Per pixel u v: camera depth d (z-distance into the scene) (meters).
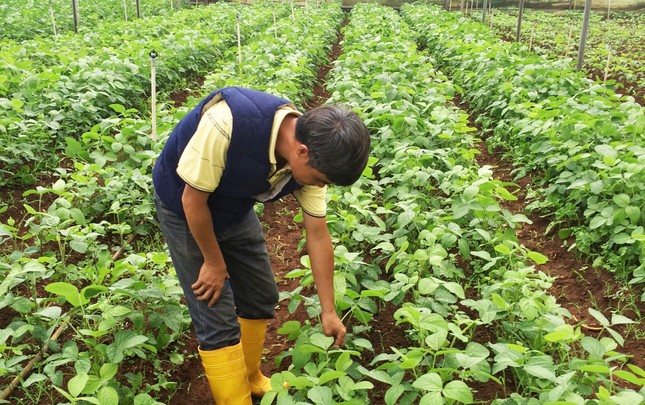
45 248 4.91
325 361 3.13
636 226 4.64
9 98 7.48
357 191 4.90
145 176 5.29
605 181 5.06
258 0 26.55
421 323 3.17
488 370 3.00
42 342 3.70
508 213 4.70
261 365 3.79
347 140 2.21
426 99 7.77
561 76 8.42
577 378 3.08
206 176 2.44
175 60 10.61
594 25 20.22
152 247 5.09
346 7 28.52
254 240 3.04
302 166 2.36
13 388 3.41
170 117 6.77
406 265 4.07
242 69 9.94
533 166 6.49
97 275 4.09
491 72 8.85
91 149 6.43
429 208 5.30
